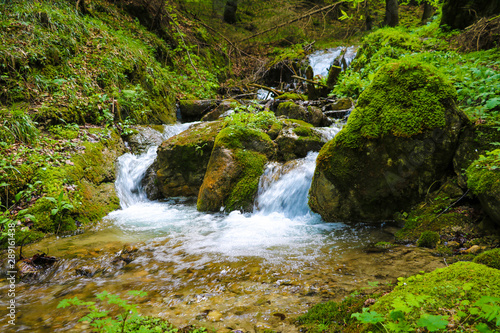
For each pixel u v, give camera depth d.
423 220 3.59
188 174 6.15
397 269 2.77
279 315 2.20
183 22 14.31
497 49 6.43
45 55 7.20
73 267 3.29
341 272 2.81
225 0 19.16
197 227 4.54
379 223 4.15
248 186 5.17
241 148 5.45
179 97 10.25
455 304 1.61
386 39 9.49
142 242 3.98
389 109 3.86
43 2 8.57
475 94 4.48
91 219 4.91
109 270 3.23
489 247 2.92
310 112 6.93
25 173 4.81
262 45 16.59
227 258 3.36
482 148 3.48
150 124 8.36
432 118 3.63
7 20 7.27
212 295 2.57
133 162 6.64
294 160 5.41
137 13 12.10
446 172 3.78
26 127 5.53
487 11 8.14
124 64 8.80
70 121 6.59
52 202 4.60
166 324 2.13
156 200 6.33
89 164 5.75
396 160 3.84
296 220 4.69
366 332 1.66
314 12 12.26
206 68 13.03
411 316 1.58
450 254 2.97
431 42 8.43
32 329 2.22
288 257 3.28
